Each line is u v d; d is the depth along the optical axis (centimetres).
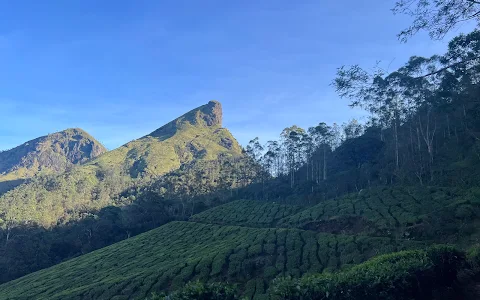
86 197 11444
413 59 2578
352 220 3916
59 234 7888
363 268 1161
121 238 7612
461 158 4541
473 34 1164
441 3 1058
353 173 6306
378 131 7075
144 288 2961
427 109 5272
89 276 3959
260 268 3000
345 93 1355
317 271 2711
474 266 1358
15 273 6159
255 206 6278
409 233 3072
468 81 2436
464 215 2936
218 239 4538
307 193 6531
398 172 5159
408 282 1090
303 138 8219
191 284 921
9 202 9431
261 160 9325
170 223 6281
